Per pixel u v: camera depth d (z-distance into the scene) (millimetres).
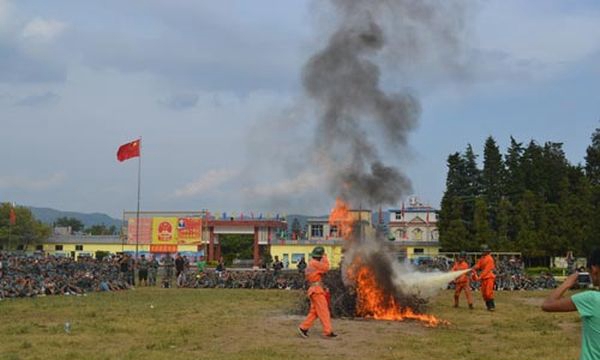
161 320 17641
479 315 20422
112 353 12086
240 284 37125
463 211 76438
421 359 11883
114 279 35281
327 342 13688
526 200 71188
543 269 59875
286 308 21688
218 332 15062
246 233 78500
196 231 75188
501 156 79562
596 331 5484
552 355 12508
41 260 40688
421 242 76250
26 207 86625
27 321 17234
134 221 76312
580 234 65625
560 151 79938
